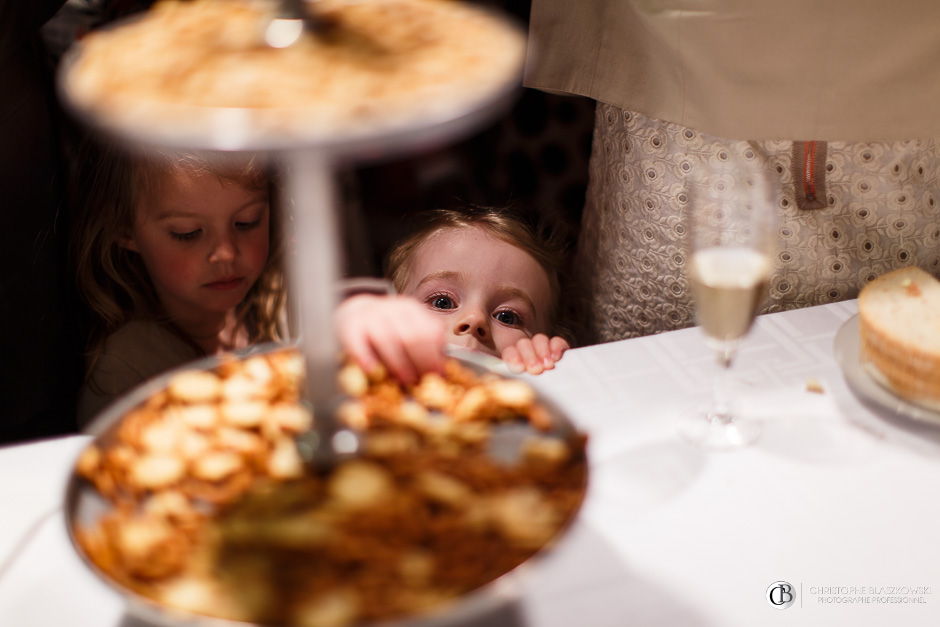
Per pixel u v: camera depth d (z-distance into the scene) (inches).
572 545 28.1
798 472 31.1
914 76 44.4
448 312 55.9
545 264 60.2
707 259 30.6
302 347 23.0
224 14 22.0
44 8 46.9
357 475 23.3
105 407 50.9
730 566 27.3
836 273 51.3
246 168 48.4
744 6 43.9
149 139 15.3
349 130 15.6
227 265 50.6
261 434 25.5
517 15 61.4
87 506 22.0
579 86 52.4
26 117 48.1
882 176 48.5
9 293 50.3
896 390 33.4
